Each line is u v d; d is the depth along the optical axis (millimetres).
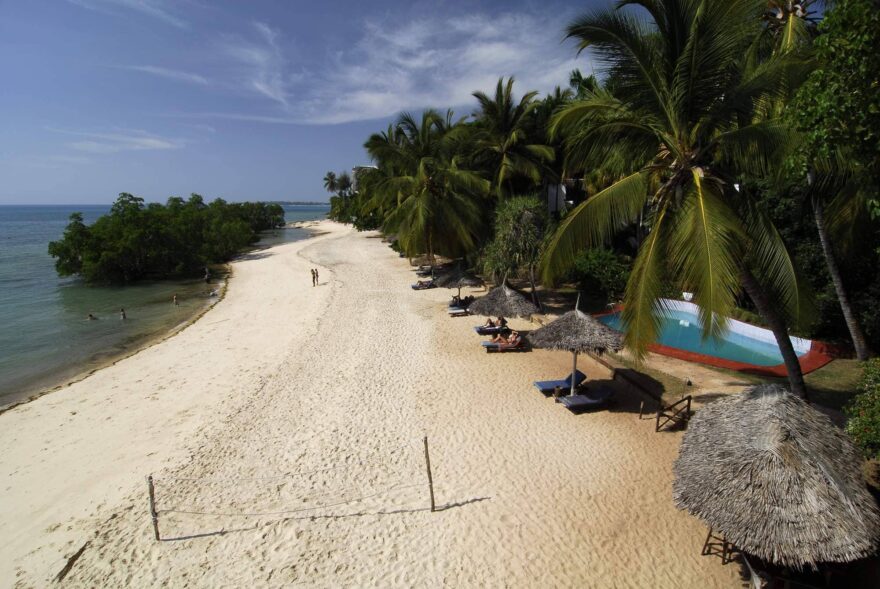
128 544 8008
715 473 6316
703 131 8430
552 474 9172
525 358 15805
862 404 7109
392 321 21344
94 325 25844
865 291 13734
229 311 27156
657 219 8492
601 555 7125
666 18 7961
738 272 7820
